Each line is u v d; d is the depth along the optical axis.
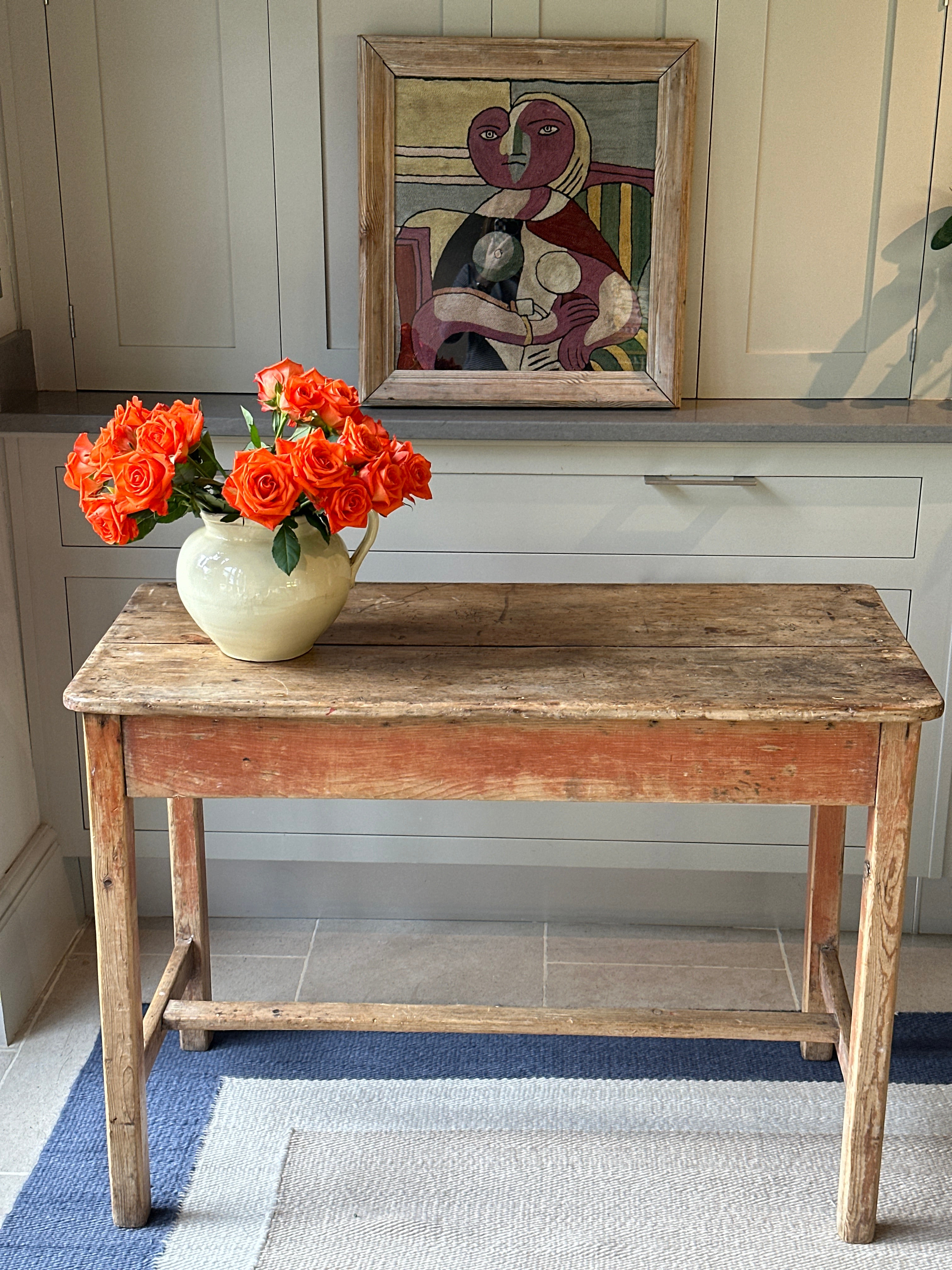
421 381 2.70
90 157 2.69
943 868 2.88
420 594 2.29
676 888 2.99
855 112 2.65
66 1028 2.66
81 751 2.85
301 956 2.89
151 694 1.86
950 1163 2.28
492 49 2.57
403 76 2.59
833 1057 2.55
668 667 1.99
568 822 2.86
